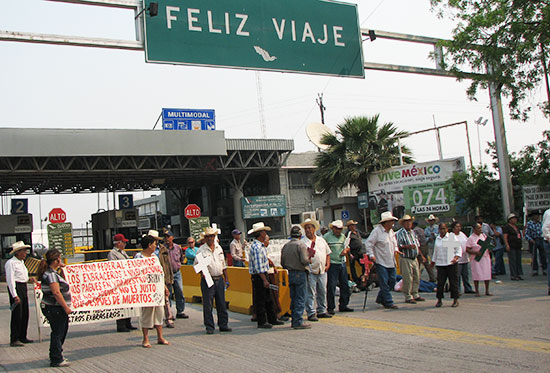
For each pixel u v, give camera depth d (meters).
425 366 5.94
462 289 12.99
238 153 39.25
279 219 42.62
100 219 41.81
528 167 18.44
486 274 11.64
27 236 33.62
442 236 10.60
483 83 15.71
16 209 34.56
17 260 9.47
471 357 6.23
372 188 29.33
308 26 11.83
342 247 10.69
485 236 11.93
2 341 9.84
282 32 11.50
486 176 22.69
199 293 14.03
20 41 9.48
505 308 9.78
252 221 45.09
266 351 7.35
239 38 11.02
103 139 32.81
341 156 29.97
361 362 6.32
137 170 35.16
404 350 6.82
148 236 8.69
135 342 8.86
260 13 11.30
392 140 30.06
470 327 8.13
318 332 8.60
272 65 11.30
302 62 11.66
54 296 7.22
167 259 10.95
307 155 43.59
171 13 10.45
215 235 9.48
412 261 11.30
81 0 9.66
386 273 10.77
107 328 10.88
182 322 10.89
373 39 12.63
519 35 15.09
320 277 10.06
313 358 6.71
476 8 15.55
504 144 17.58
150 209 78.62
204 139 35.62
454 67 14.67
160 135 34.41
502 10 14.91
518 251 14.20
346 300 10.72
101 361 7.44
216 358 7.11
